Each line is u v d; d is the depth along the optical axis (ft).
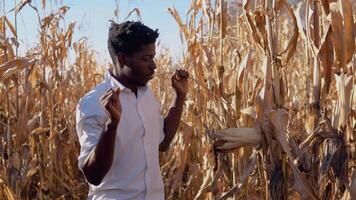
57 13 18.34
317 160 10.33
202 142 15.21
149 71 8.45
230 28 15.92
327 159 9.91
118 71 8.54
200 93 13.80
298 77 19.40
